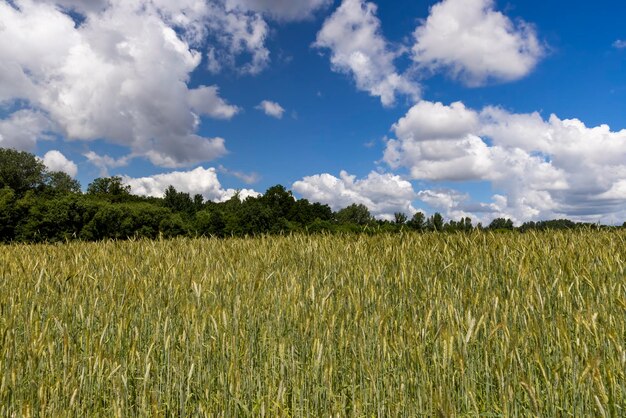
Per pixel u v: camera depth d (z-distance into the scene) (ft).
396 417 10.27
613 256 19.86
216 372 12.39
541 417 9.40
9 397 10.69
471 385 10.98
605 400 8.40
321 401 11.27
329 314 13.39
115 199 206.08
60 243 33.06
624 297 13.25
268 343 13.82
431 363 11.42
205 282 16.81
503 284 17.40
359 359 11.76
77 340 13.39
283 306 15.38
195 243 32.32
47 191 218.18
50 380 11.54
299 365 12.16
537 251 21.43
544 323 11.71
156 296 16.83
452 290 16.01
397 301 16.11
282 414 10.01
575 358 10.10
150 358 12.59
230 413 10.73
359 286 17.11
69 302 16.56
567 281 15.19
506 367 9.49
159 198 217.97
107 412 11.47
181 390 10.87
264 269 19.98
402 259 21.12
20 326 15.21
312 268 22.18
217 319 13.05
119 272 20.98
